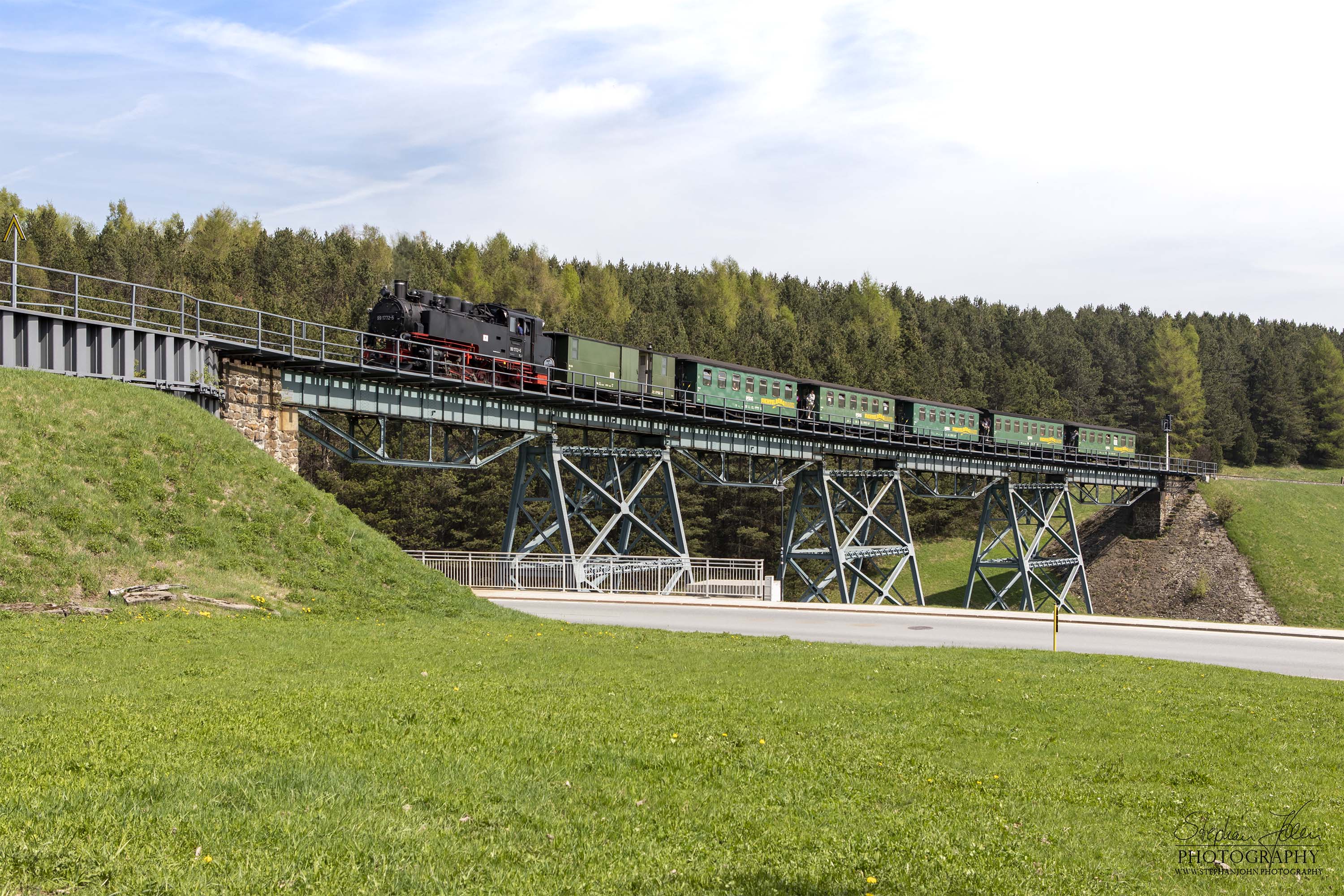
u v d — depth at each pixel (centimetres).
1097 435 8106
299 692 1348
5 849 716
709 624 3016
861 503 5756
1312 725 1513
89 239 11712
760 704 1446
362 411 3512
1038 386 11994
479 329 4088
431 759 1030
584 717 1274
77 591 2067
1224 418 13138
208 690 1339
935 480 6544
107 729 1083
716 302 15350
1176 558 7969
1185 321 18500
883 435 5953
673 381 4825
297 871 723
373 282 11075
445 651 1852
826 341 11944
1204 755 1280
